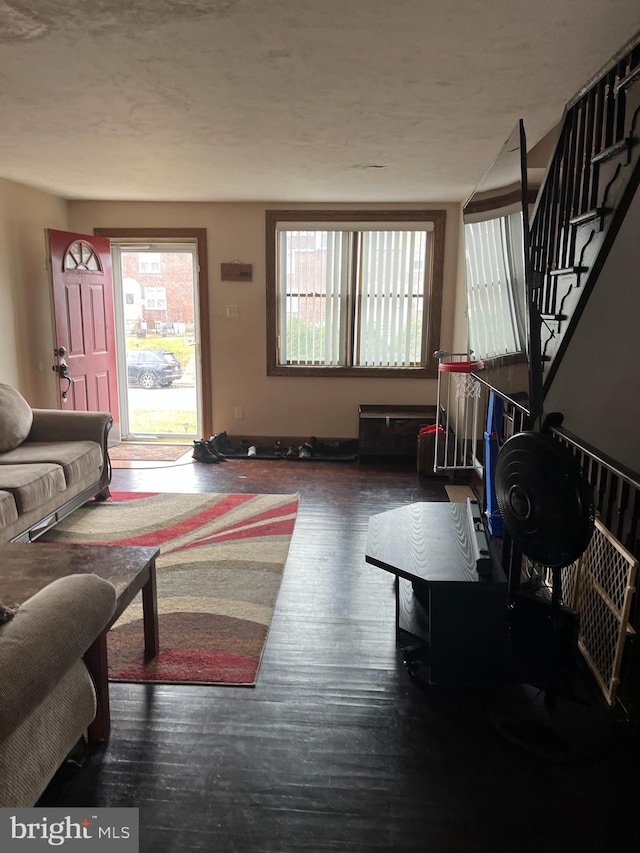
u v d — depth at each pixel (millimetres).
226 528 3871
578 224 2613
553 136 3646
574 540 1804
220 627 2664
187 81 2541
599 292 3113
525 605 2307
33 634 1458
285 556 3432
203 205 5684
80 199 5660
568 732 1997
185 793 1758
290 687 2256
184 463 5477
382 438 5562
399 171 4289
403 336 5852
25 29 2057
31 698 1344
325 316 5855
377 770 1857
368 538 2525
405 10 1904
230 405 6055
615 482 2410
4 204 4703
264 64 2359
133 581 2145
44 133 3363
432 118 3053
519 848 1597
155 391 7551
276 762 1883
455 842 1613
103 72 2447
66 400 5105
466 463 5059
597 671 2244
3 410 3875
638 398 3379
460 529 2609
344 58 2295
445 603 2180
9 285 4805
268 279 5766
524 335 1927
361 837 1623
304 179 4598
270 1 1851
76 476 3787
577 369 3379
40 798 1723
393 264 5723
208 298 5848
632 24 2012
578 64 2352
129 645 2512
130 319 6383
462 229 5324
